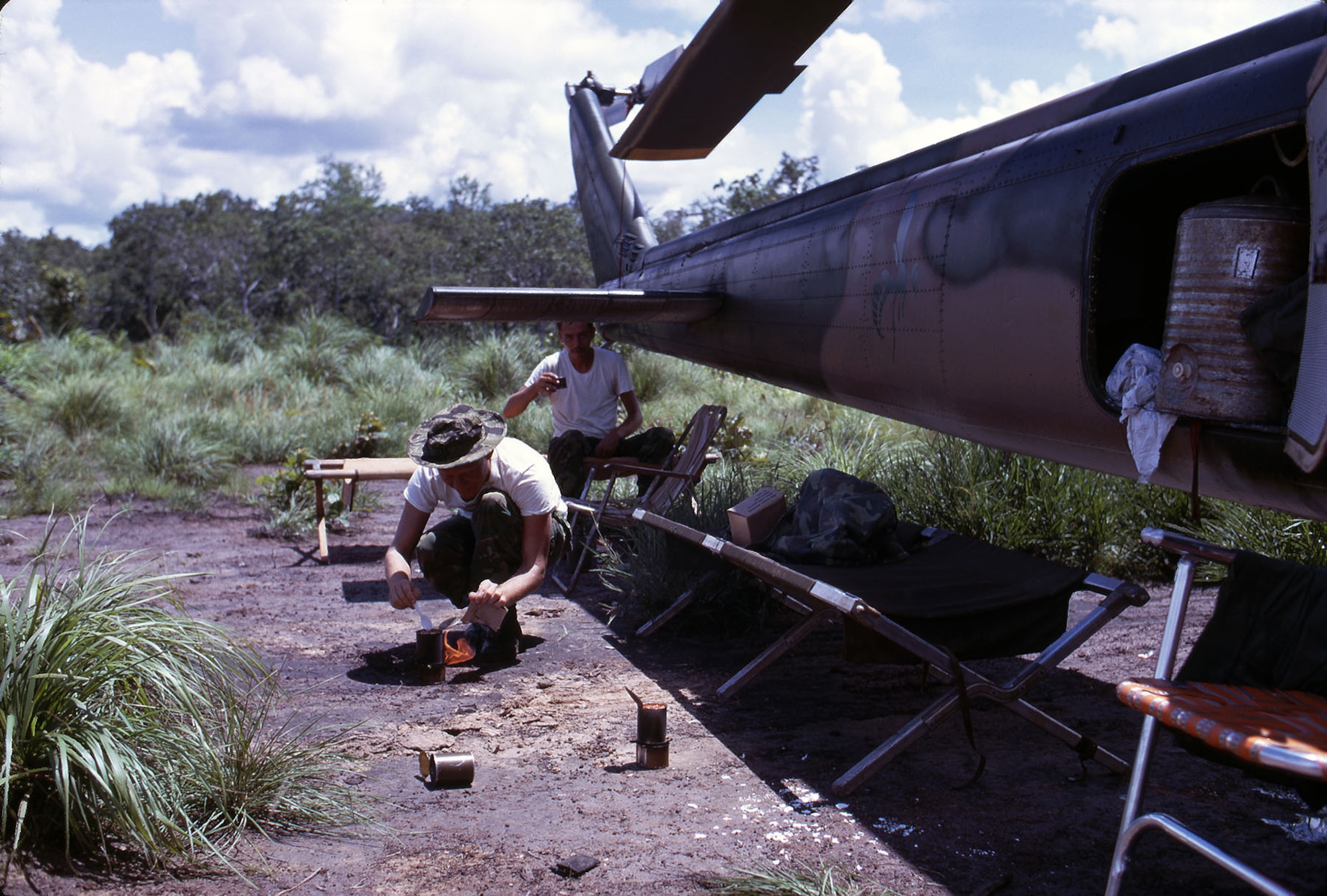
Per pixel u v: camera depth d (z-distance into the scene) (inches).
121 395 423.5
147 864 87.4
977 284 132.6
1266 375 91.1
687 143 196.5
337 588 206.4
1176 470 106.9
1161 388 99.6
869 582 128.3
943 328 141.4
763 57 160.1
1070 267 115.3
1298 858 92.9
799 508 151.3
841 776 112.4
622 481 267.7
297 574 219.3
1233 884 88.3
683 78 167.3
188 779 98.0
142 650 100.6
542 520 149.8
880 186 172.1
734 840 96.5
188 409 404.8
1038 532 213.8
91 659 97.6
